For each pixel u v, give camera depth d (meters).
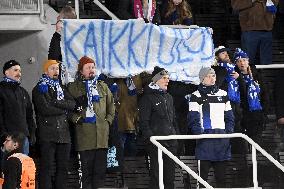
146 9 38.81
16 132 30.52
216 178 34.03
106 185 34.84
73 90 33.75
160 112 33.25
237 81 36.12
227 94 34.72
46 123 33.03
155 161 33.25
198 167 34.22
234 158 35.69
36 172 34.25
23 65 38.03
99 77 35.78
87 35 35.78
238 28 42.94
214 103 33.94
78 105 33.53
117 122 34.53
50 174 33.19
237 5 40.38
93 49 35.84
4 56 38.22
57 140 33.03
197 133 33.75
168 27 37.16
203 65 36.91
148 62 36.31
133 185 34.97
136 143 36.53
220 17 43.22
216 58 37.03
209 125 33.81
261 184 35.91
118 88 35.62
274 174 36.09
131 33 36.22
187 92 36.72
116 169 34.22
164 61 36.59
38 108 33.06
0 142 31.61
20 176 29.70
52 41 35.62
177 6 39.66
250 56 40.25
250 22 40.19
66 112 33.41
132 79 35.78
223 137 33.03
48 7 38.91
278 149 37.56
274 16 40.47
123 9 38.59
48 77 33.28
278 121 37.25
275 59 41.94
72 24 35.62
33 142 33.38
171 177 33.41
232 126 34.09
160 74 33.31
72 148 34.47
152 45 36.44
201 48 37.09
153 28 36.41
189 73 36.72
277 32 43.34
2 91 32.81
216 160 33.72
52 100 33.06
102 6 38.22
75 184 34.59
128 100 35.59
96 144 33.34
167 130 33.25
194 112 33.88
